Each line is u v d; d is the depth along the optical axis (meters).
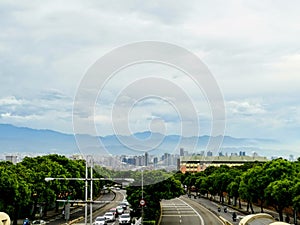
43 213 102.38
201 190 163.75
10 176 71.19
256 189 84.62
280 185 74.75
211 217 98.38
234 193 115.75
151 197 75.06
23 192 74.00
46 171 90.06
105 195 163.38
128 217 81.25
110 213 91.31
